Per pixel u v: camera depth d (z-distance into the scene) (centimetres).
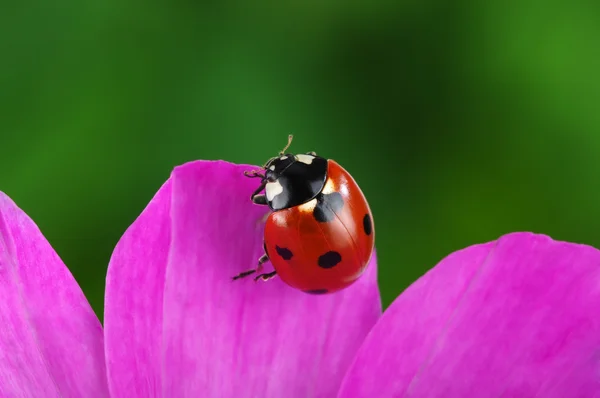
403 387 10
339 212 10
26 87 14
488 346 10
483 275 10
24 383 10
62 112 14
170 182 10
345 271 10
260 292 10
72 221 14
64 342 10
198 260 10
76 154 14
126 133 14
